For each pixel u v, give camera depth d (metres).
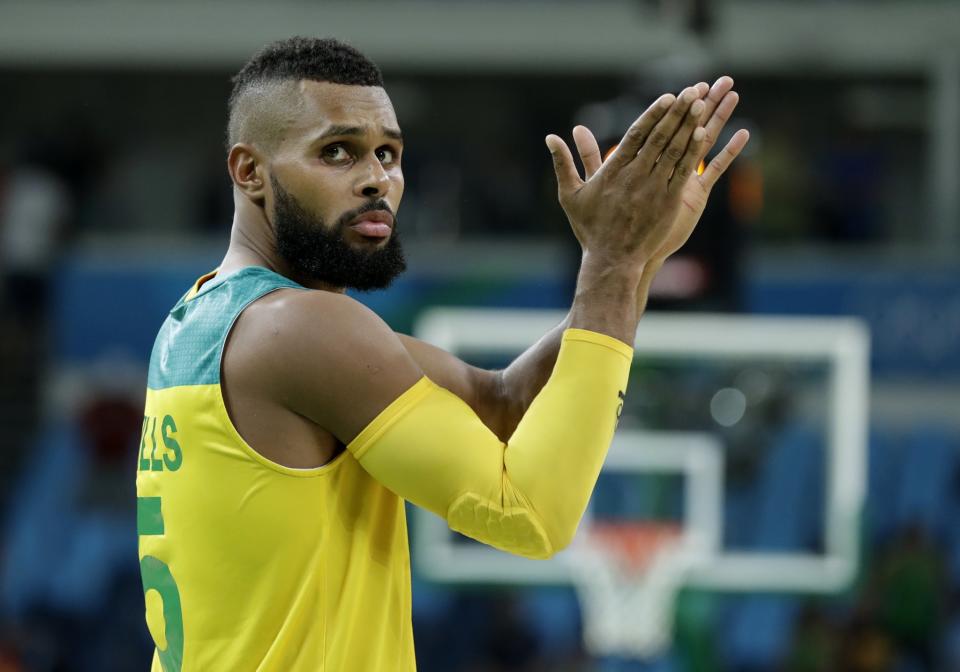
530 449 6.69
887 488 33.41
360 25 42.50
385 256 7.19
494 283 34.41
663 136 6.88
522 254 36.62
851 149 40.81
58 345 36.34
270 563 6.78
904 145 43.81
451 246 37.62
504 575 24.16
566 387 6.82
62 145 41.28
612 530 24.59
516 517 6.60
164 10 42.78
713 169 7.67
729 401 25.98
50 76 45.84
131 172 45.72
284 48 7.25
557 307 34.16
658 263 7.58
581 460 6.71
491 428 7.97
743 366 26.14
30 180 38.91
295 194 7.05
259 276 7.10
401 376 6.74
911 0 40.88
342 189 7.05
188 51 42.91
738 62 41.72
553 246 37.06
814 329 23.05
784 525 26.53
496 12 42.19
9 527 35.84
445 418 6.70
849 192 38.84
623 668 26.09
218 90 45.94
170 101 45.97
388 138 7.19
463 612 33.06
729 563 24.33
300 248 7.10
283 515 6.75
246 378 6.80
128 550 35.06
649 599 24.33
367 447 6.71
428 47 42.38
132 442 36.00
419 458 6.62
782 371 26.77
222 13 42.78
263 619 6.79
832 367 23.22
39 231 38.41
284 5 42.56
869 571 30.95
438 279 34.56
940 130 40.41
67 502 35.75
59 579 34.56
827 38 41.19
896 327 33.41
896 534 32.25
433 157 42.50
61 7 42.84
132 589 34.62
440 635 32.91
